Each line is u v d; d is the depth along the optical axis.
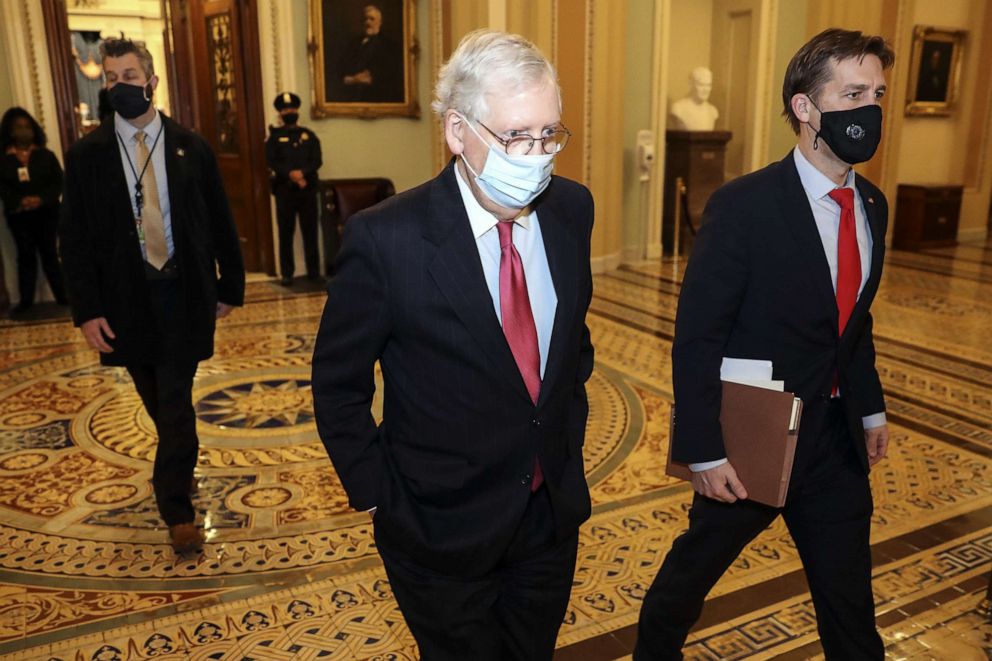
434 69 8.90
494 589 1.65
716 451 1.83
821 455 1.91
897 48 10.20
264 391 5.11
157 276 2.96
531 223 1.59
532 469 1.56
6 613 2.77
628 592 2.90
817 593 1.95
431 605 1.62
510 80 1.34
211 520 3.46
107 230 2.91
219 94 8.67
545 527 1.65
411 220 1.51
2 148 6.78
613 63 8.43
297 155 7.94
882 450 2.04
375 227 1.50
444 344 1.50
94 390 5.09
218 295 3.30
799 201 1.82
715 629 2.68
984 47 11.23
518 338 1.53
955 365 5.66
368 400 1.60
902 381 5.31
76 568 3.06
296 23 8.24
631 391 5.10
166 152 2.94
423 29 8.90
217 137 8.85
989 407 4.82
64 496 3.67
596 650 2.57
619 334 6.43
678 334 1.87
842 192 1.84
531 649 1.74
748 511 1.92
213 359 5.77
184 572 3.04
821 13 9.95
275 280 8.45
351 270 1.51
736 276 1.83
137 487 3.76
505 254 1.53
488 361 1.50
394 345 1.57
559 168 8.29
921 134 11.30
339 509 3.57
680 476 2.01
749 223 1.82
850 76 1.71
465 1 8.13
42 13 7.11
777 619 2.73
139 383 3.21
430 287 1.49
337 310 1.53
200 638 2.63
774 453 1.78
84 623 2.71
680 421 1.86
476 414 1.53
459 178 1.54
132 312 2.95
